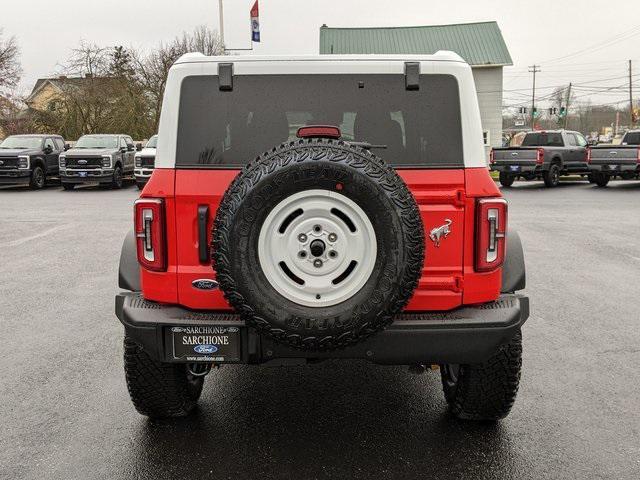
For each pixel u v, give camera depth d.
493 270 3.36
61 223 13.84
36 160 23.97
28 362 5.14
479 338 3.25
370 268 2.96
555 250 10.40
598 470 3.46
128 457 3.59
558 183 25.73
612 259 9.60
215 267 3.01
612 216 14.88
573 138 25.48
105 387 4.63
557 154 23.86
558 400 4.39
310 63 3.49
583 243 11.10
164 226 3.34
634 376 4.83
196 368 3.89
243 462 3.53
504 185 24.39
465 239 3.35
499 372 3.69
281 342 3.00
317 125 3.50
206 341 3.26
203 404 4.33
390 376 4.86
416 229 2.97
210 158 3.45
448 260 3.35
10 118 41.72
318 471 3.43
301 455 3.61
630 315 6.51
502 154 23.61
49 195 21.30
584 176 28.97
